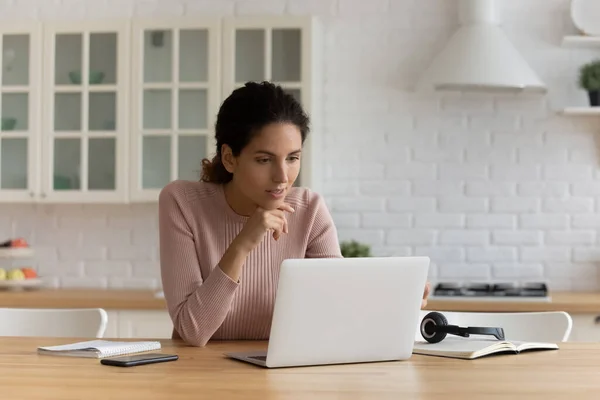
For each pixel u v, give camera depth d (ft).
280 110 8.87
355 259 7.82
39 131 17.76
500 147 18.26
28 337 9.91
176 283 9.39
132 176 17.52
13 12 19.02
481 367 7.80
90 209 19.02
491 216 18.26
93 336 11.60
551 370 7.63
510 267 18.24
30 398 6.19
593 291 18.06
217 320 8.90
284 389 6.61
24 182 17.85
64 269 19.02
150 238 18.89
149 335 16.47
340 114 18.51
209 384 6.79
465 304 15.93
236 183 9.41
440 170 18.34
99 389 6.55
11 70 17.92
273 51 17.29
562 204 18.19
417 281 8.18
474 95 18.29
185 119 17.49
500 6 18.30
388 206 18.39
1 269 18.01
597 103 17.60
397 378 7.18
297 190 10.32
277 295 7.53
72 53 17.78
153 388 6.60
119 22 17.58
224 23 17.34
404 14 18.39
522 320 11.66
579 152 18.19
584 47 18.16
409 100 18.38
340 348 7.91
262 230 8.81
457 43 17.34
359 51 18.49
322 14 18.52
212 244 9.75
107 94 17.67
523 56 18.26
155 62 17.60
